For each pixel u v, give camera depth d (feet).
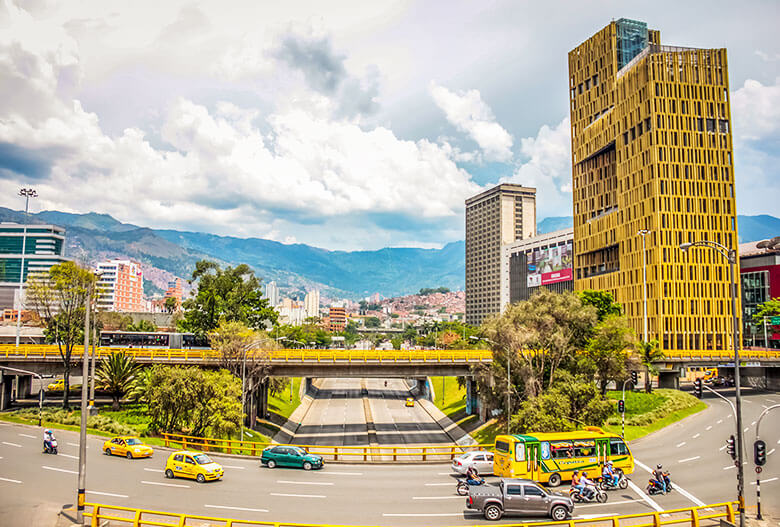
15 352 261.85
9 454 154.30
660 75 435.53
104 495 117.19
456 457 170.71
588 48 525.75
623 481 137.08
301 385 446.60
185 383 198.90
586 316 238.07
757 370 366.63
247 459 171.32
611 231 479.41
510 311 242.58
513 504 108.58
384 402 451.94
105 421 205.77
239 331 258.37
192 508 110.52
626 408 259.80
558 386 207.10
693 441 203.82
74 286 257.34
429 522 105.81
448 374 282.97
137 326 570.05
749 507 119.96
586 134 524.52
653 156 427.33
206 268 342.23
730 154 435.53
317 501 119.44
